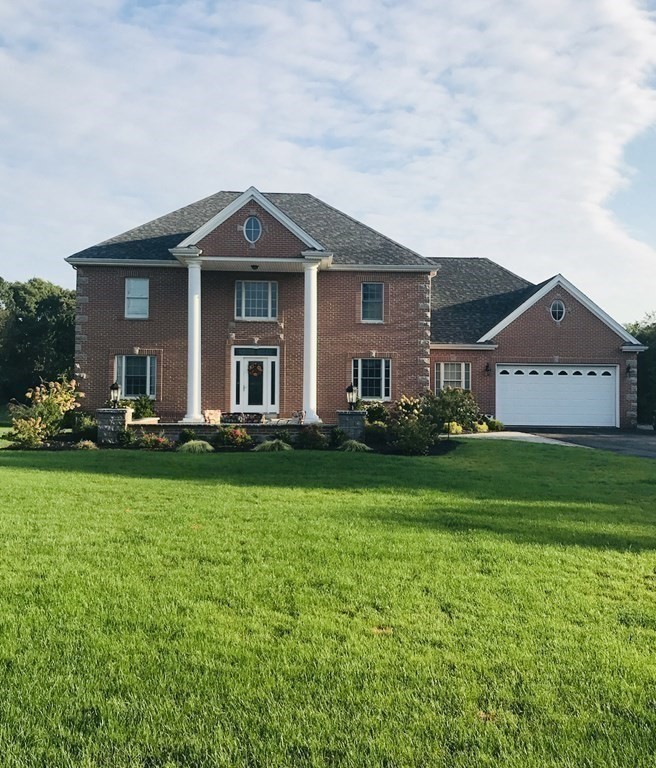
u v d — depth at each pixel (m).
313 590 6.16
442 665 4.67
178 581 6.38
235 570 6.75
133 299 26.67
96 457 17.06
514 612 5.69
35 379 59.62
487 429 28.27
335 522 9.07
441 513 9.86
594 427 30.72
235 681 4.41
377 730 3.86
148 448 20.39
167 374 26.53
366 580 6.47
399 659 4.75
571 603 5.93
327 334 27.03
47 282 64.81
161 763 3.57
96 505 10.16
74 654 4.77
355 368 27.25
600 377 30.92
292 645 4.95
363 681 4.43
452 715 4.03
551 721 3.99
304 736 3.79
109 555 7.25
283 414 26.73
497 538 8.23
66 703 4.12
